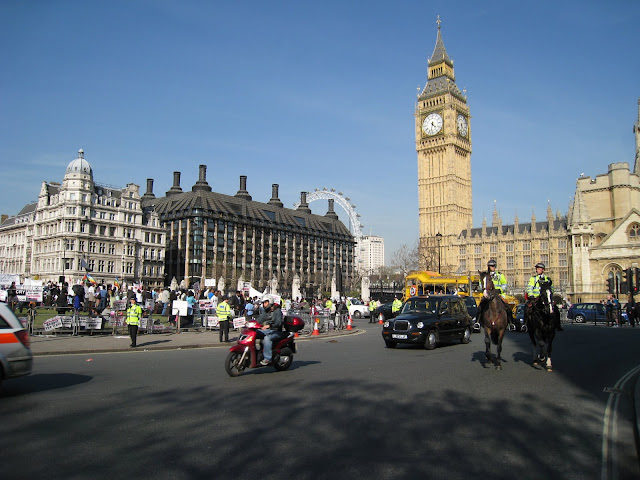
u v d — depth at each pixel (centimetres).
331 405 1132
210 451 806
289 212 17700
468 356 2097
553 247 13662
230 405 1129
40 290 3572
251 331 1574
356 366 1773
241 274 14450
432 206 15925
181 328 3306
